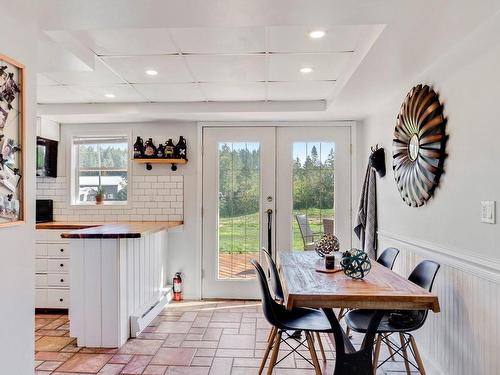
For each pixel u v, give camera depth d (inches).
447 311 91.8
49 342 123.3
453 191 88.9
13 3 65.9
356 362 79.7
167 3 66.4
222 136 174.7
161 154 171.9
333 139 172.7
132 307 130.3
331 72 118.1
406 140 113.5
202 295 175.0
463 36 80.7
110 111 157.3
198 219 175.0
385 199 138.2
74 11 69.1
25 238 73.9
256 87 134.8
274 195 173.9
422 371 89.5
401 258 121.5
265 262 172.6
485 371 76.1
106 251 119.3
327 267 97.7
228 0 65.4
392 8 68.2
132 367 104.9
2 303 67.8
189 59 107.3
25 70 73.5
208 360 109.2
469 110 82.1
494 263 73.4
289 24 74.4
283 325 85.3
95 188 180.2
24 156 73.0
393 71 103.8
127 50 100.7
